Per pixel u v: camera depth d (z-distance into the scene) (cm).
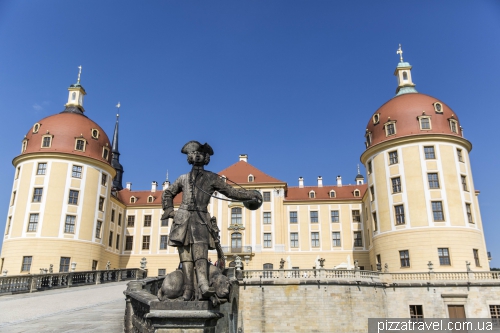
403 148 4478
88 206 4828
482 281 3703
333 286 3566
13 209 4656
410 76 5247
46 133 4834
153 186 7156
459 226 4125
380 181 4612
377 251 4541
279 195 6244
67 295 2458
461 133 4659
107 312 1788
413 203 4266
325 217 6238
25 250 4394
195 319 581
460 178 4322
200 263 629
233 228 6072
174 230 647
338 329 3481
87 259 4694
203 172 702
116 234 6056
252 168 6656
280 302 3544
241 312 3509
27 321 1523
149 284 1642
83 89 5622
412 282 3828
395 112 4691
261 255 5972
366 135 5038
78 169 4844
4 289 2439
